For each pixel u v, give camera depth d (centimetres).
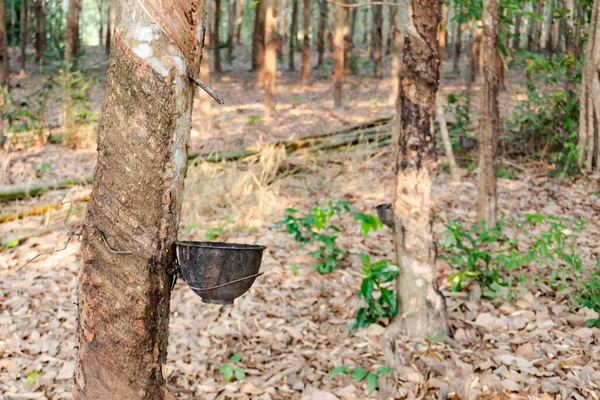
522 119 727
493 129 492
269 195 579
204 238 501
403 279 348
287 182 643
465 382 296
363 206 576
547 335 342
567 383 296
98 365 190
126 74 180
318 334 362
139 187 183
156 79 180
